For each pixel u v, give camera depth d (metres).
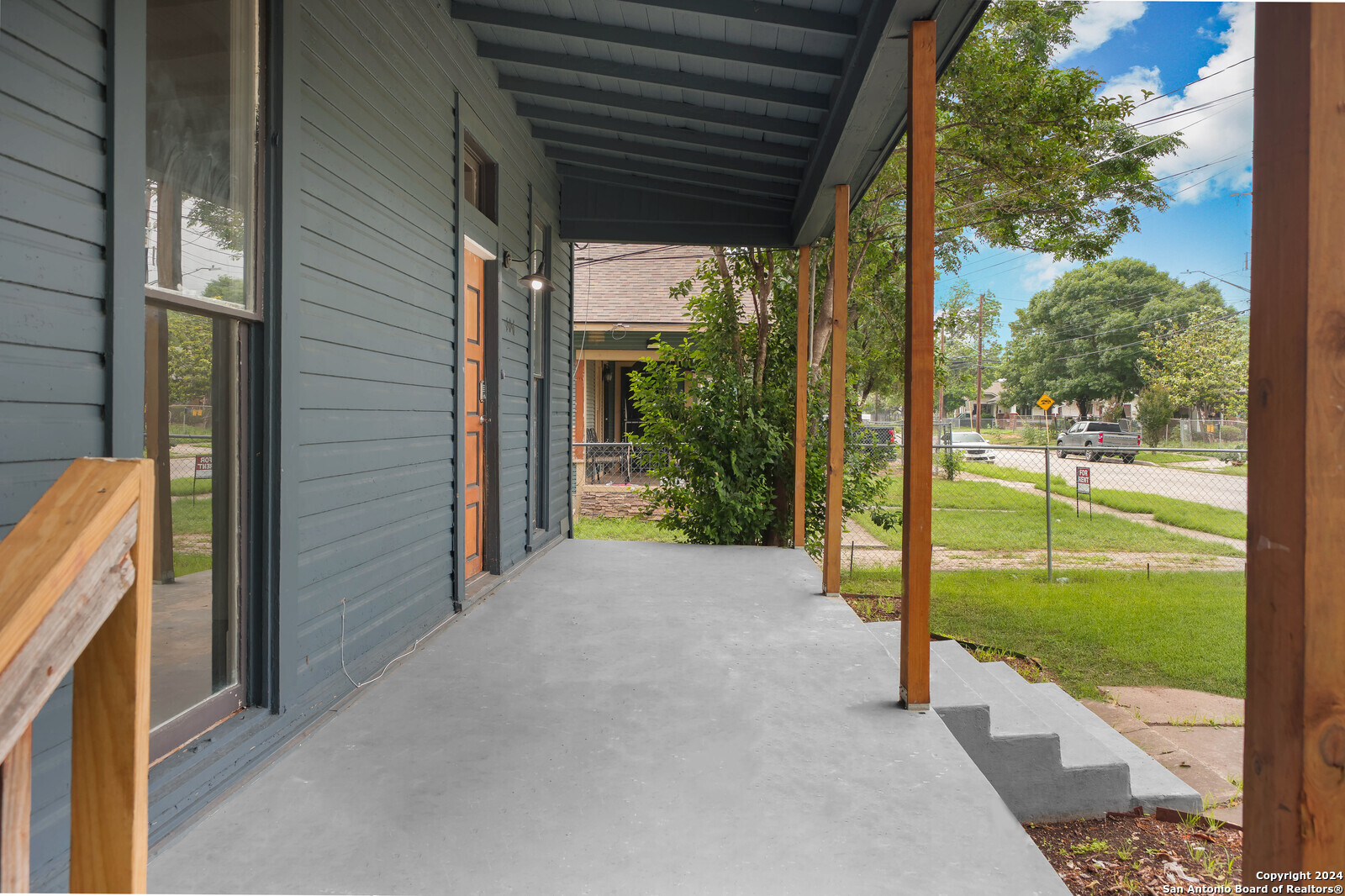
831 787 2.25
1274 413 0.96
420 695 2.97
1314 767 0.91
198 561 2.29
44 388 1.60
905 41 2.99
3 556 0.69
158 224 2.01
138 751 0.78
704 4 3.38
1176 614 6.50
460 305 4.25
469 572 4.95
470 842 1.92
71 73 1.66
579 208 7.09
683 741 2.56
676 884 1.75
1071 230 9.41
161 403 2.12
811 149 4.98
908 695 2.87
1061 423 50.03
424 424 3.82
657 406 7.20
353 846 1.89
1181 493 17.12
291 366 2.55
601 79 4.64
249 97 2.39
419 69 3.69
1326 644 0.91
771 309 7.76
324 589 2.85
